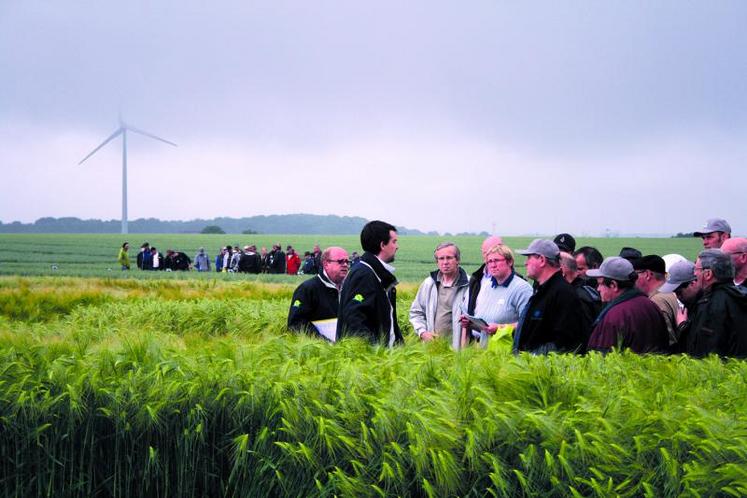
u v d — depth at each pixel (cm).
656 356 581
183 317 1472
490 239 837
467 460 412
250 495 456
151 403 479
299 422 454
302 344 579
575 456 388
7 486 491
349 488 416
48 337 723
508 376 457
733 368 549
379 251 756
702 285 689
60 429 491
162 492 488
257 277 3897
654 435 390
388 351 574
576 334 703
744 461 369
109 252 9019
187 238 14188
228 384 485
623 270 693
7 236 14112
